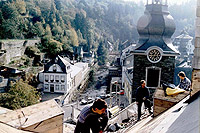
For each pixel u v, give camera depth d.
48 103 7.55
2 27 86.62
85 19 148.75
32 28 97.06
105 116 5.56
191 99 6.34
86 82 83.44
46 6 124.69
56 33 111.88
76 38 123.44
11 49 72.56
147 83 32.16
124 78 57.53
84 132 5.52
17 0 102.00
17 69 62.22
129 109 16.12
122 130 9.91
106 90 72.06
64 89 60.44
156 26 31.67
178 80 60.28
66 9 173.50
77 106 42.50
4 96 35.59
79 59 108.94
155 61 31.47
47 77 61.09
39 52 85.00
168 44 32.31
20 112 6.85
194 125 2.79
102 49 134.25
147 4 33.47
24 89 36.91
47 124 6.70
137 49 31.89
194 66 6.30
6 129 3.67
